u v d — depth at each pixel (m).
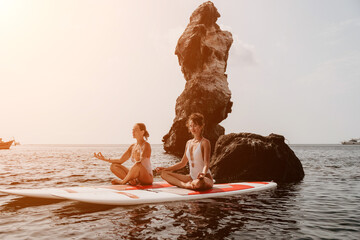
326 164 18.03
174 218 3.83
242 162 10.16
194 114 5.57
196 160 5.52
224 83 36.72
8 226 3.47
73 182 8.62
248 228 3.42
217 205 4.70
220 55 38.00
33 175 10.55
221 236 3.10
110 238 3.00
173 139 38.09
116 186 5.88
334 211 4.46
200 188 5.38
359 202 5.26
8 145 78.88
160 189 5.57
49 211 4.26
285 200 5.37
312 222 3.76
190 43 36.56
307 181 9.13
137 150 6.08
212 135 36.91
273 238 3.06
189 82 37.69
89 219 3.78
